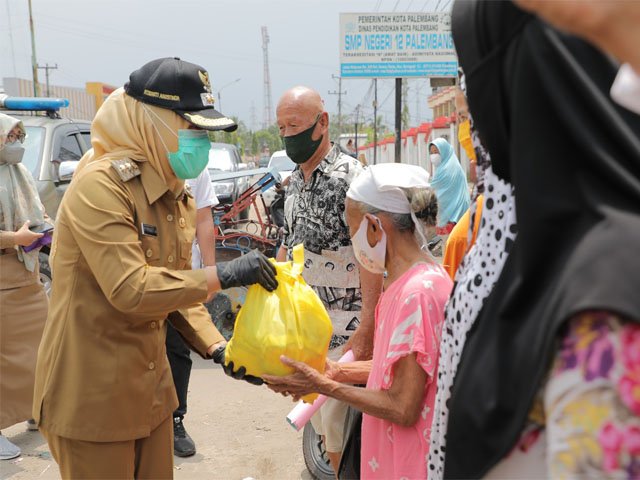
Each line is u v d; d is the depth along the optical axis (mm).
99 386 2432
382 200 2131
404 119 55719
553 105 1042
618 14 854
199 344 2824
